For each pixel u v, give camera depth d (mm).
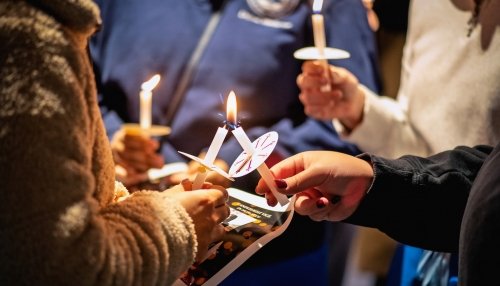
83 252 519
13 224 503
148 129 1095
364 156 756
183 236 593
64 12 539
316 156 727
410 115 1018
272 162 1188
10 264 507
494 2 841
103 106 1288
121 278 540
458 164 766
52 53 521
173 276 590
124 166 1092
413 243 768
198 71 1248
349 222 759
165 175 1090
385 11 1579
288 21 1270
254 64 1242
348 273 1781
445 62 927
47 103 512
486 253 542
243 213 716
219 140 647
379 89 1364
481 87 844
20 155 503
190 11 1275
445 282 885
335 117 1058
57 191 513
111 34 1288
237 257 640
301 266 1212
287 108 1275
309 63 1014
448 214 746
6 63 511
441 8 956
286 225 663
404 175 730
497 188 558
